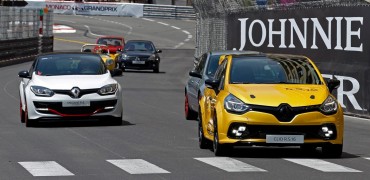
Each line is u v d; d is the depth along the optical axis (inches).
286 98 1421.0
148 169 1315.2
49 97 1980.8
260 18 2896.2
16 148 1598.2
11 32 5246.1
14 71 4424.2
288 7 2667.3
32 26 5723.4
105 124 2078.0
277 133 1405.0
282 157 1469.0
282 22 2719.0
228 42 3213.6
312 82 1525.6
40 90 1990.7
